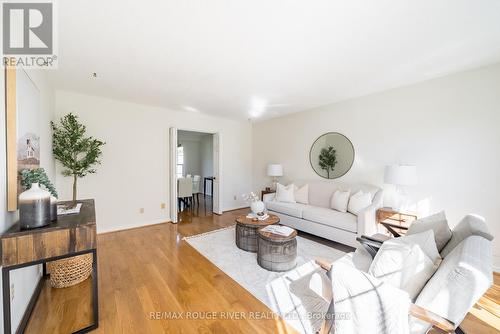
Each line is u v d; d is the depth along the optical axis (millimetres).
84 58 2184
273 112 4605
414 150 2951
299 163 4570
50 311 1658
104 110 3523
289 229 2520
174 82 2865
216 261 2518
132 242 3117
